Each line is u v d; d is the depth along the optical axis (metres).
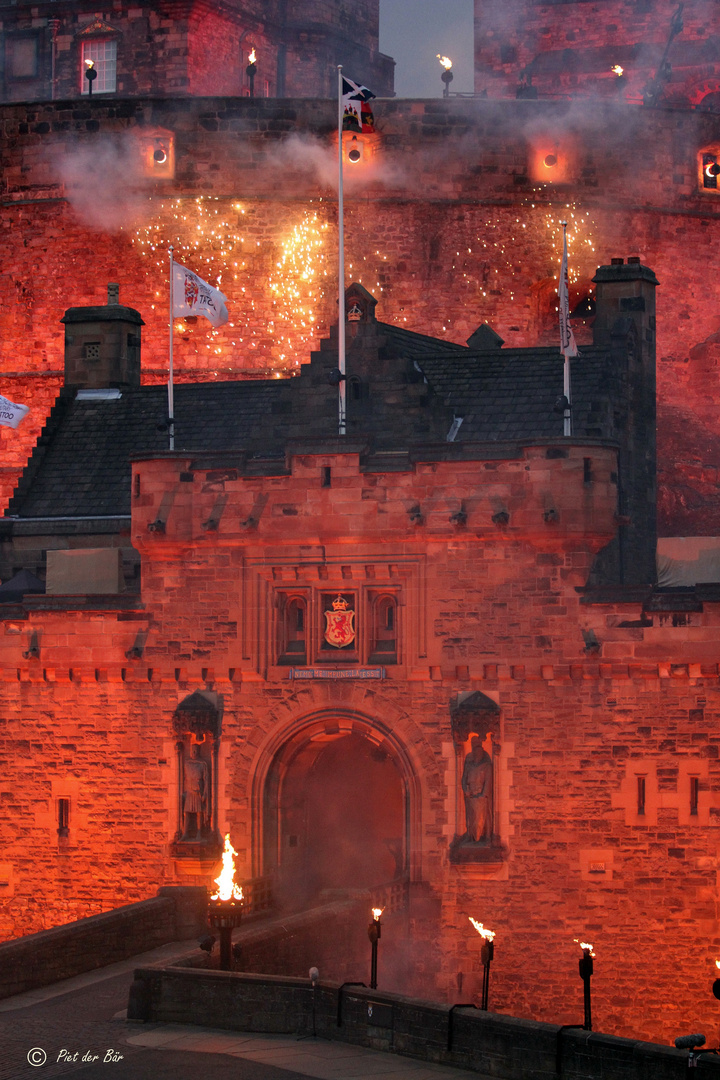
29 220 115.12
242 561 71.69
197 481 71.88
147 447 88.69
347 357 81.19
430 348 91.19
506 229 112.56
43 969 60.09
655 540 87.19
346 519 70.19
